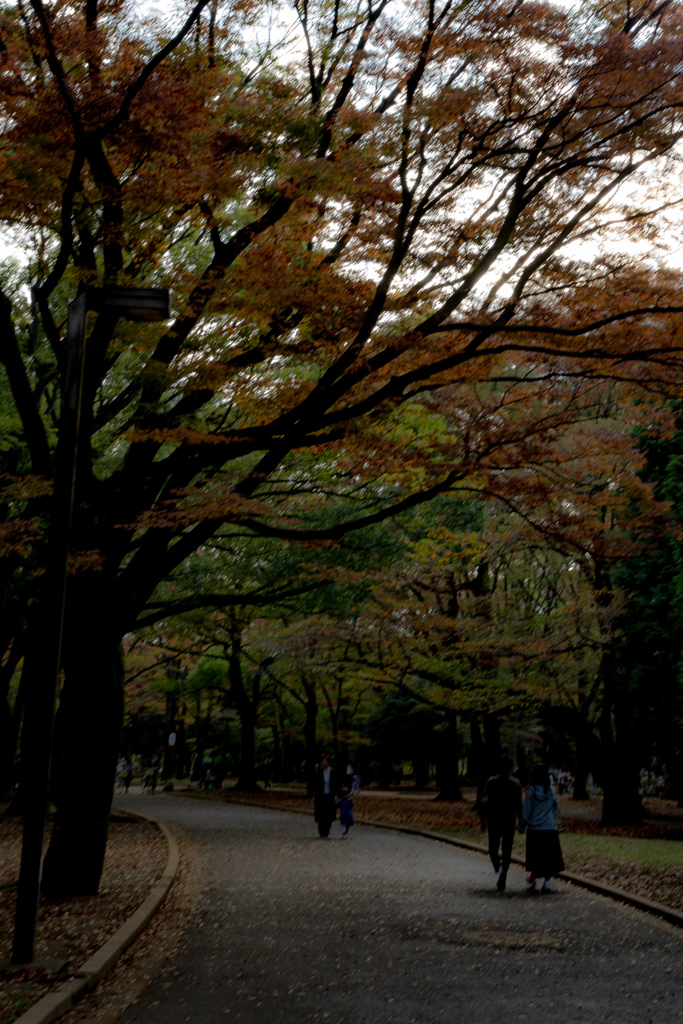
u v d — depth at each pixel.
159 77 9.95
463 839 22.56
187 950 9.43
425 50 10.16
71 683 13.04
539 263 11.29
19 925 8.36
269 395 12.16
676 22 10.43
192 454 12.30
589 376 11.25
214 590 21.78
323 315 10.64
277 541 19.53
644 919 11.36
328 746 66.69
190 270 14.88
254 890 13.84
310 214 11.68
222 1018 6.96
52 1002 6.94
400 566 23.80
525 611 28.53
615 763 30.69
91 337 11.66
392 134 10.48
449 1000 7.48
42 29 9.81
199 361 11.55
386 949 9.45
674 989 7.85
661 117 10.40
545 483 12.61
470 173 11.08
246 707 51.41
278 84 10.62
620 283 10.70
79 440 12.91
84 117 9.70
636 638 27.00
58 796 12.90
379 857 19.00
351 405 11.45
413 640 27.39
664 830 27.84
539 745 42.38
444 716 43.00
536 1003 7.39
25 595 21.80
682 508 21.78
